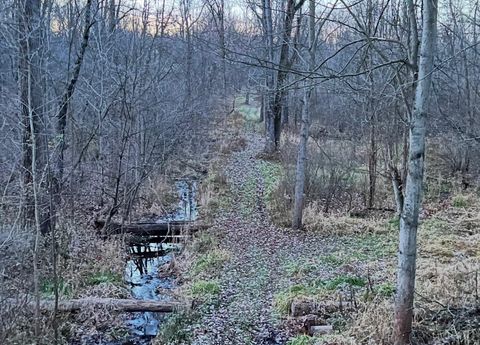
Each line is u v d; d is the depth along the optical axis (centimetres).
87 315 796
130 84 1232
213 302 844
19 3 812
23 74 741
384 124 1282
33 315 732
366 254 1013
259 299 842
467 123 1415
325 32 1141
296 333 713
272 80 1400
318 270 931
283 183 1451
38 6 878
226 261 1034
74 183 1184
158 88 1370
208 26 2130
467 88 1376
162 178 1647
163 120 1382
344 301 761
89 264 988
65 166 1183
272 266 991
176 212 1434
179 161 1928
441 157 1656
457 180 1522
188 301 829
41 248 872
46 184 849
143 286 972
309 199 1361
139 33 1488
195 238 1188
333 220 1234
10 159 810
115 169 1348
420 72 514
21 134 746
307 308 758
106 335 764
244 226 1273
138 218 1338
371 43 528
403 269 560
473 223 1148
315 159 1450
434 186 1495
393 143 1369
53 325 705
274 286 890
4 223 766
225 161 2053
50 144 877
